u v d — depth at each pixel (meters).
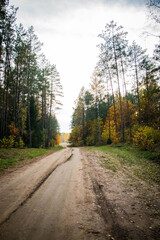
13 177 6.15
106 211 3.59
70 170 7.45
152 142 13.38
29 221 3.05
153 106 23.89
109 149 17.08
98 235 2.70
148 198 4.46
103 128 30.56
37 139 24.17
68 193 4.58
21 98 24.27
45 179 5.93
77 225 2.98
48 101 28.02
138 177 6.61
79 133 42.34
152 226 3.05
